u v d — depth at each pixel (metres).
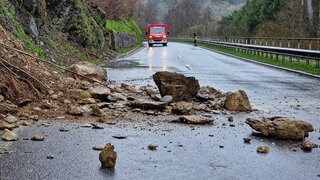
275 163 6.38
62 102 10.62
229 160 6.50
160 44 68.12
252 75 20.36
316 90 15.06
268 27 58.25
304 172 5.98
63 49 24.22
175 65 25.83
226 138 7.87
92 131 8.23
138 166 6.14
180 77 11.59
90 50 29.86
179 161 6.41
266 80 18.25
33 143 7.26
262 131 8.04
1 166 6.02
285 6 58.56
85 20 29.06
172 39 123.62
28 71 11.33
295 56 25.94
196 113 10.30
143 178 5.65
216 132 8.35
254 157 6.68
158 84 11.64
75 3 28.28
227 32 86.25
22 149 6.88
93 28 31.61
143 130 8.41
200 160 6.48
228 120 9.52
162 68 23.42
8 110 9.27
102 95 11.20
